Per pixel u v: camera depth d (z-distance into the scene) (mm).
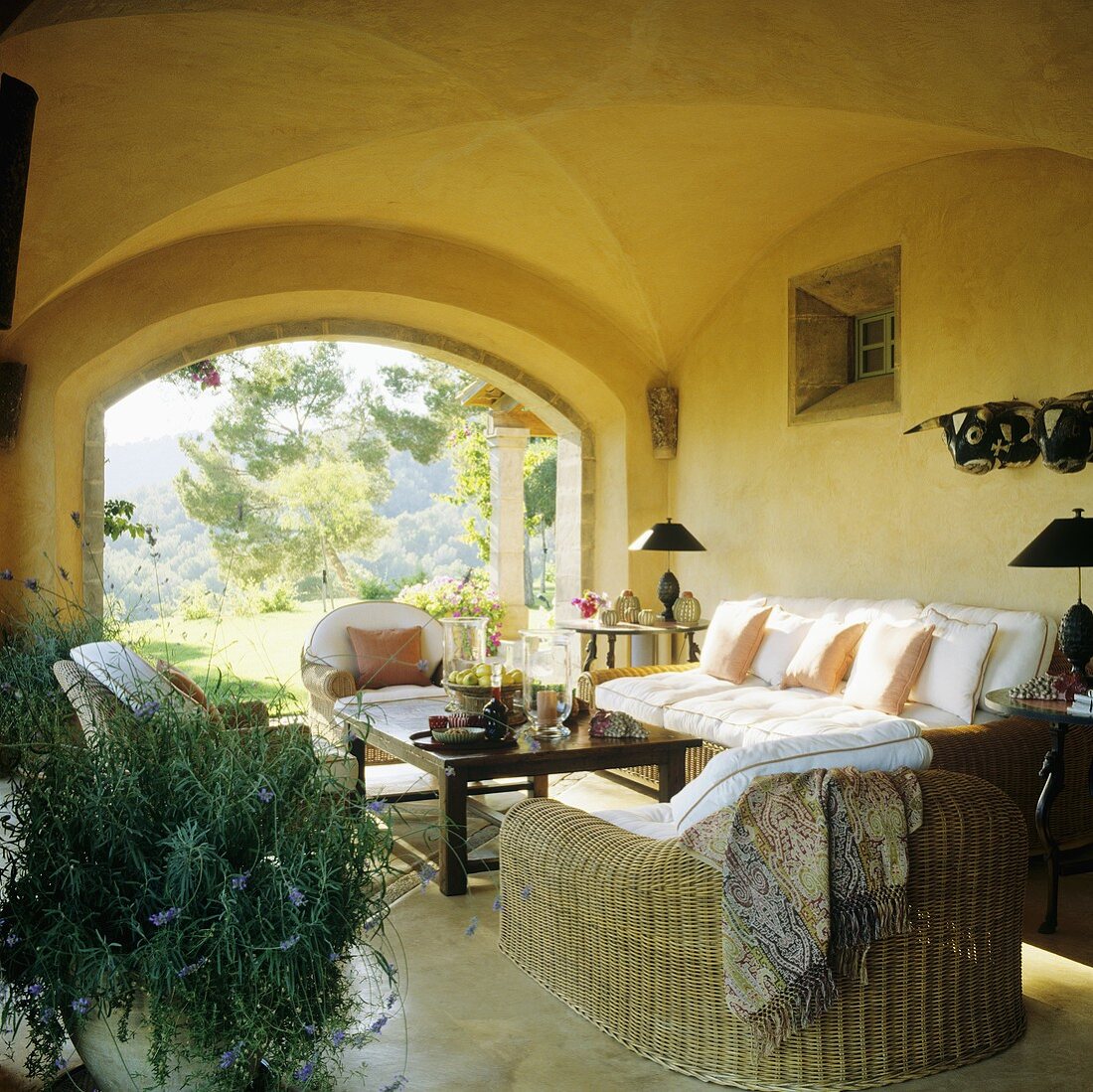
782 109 5367
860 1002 2750
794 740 2922
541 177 6371
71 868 2309
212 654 3318
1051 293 5305
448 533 19844
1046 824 3961
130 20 3992
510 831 3588
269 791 2402
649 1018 2941
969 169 5754
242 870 2352
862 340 7051
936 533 5961
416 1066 2885
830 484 6738
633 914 2965
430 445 17641
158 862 2396
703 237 7137
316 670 6172
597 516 8664
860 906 2668
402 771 6441
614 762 4598
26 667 4125
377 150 5883
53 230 5480
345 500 16828
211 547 16266
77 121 4703
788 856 2645
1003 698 4301
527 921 3508
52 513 6660
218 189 5434
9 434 6516
